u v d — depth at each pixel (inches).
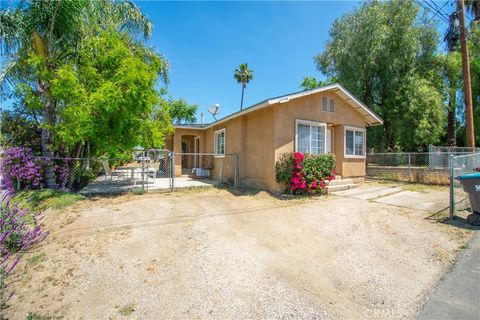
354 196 331.0
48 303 102.7
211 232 187.2
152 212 230.4
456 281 122.3
